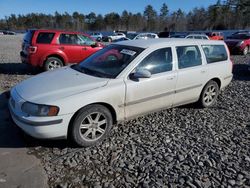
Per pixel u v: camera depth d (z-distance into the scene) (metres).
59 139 4.16
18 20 124.56
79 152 4.19
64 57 10.10
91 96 4.22
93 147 4.35
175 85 5.38
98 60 5.29
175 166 3.90
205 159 4.11
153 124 5.29
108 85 4.46
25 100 4.08
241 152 4.36
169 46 5.38
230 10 83.88
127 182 3.52
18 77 9.34
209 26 90.06
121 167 3.83
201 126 5.30
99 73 4.84
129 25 114.12
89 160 3.98
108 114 4.48
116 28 116.12
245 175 3.75
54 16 124.38
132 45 5.29
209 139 4.76
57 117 3.98
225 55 6.60
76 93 4.18
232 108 6.45
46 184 3.43
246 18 79.44
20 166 3.79
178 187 3.46
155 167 3.86
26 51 9.92
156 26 106.75
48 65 9.93
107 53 5.37
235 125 5.43
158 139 4.69
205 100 6.25
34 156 4.05
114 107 4.54
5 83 8.29
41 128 3.94
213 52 6.31
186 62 5.64
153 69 5.04
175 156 4.16
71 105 4.05
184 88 5.58
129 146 4.41
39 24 123.25
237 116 5.93
